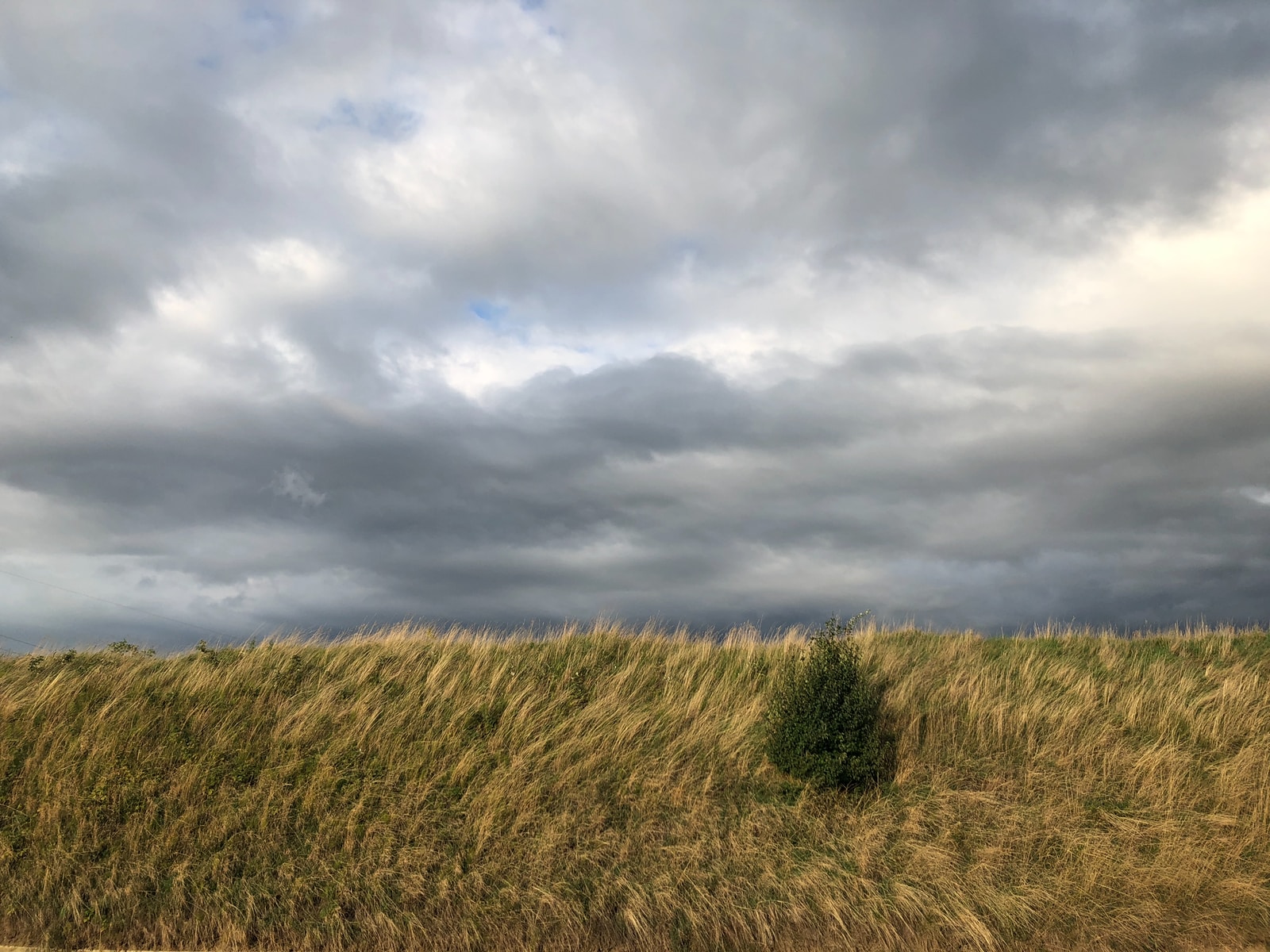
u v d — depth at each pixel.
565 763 11.01
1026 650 15.82
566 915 8.65
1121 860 9.61
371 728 11.44
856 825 10.11
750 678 13.84
